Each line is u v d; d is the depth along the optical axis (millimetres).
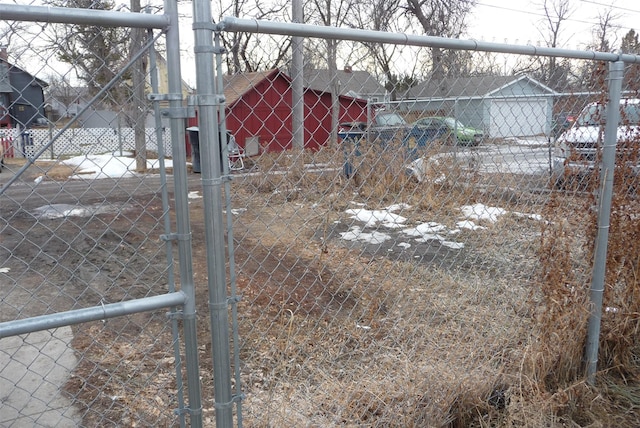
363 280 5316
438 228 6871
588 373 3322
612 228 3387
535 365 3016
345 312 4492
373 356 3459
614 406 3174
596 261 3271
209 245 1856
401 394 2840
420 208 6934
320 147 2885
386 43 2256
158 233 7410
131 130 2119
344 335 3846
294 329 4051
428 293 4793
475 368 3117
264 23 1876
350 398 2850
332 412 2768
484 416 2908
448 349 3441
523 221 4812
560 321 3146
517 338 3404
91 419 2984
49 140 1876
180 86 1773
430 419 2736
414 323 4059
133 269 5898
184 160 1809
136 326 4301
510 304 3920
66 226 7664
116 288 5277
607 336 3438
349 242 6703
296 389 3021
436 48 2580
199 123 1799
